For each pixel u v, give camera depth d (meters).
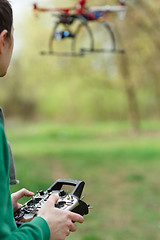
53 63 18.55
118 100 27.86
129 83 17.69
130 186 7.16
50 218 0.96
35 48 17.55
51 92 28.61
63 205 1.08
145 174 8.42
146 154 11.84
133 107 19.81
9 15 0.93
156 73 16.03
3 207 0.79
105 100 28.05
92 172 8.92
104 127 24.02
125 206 5.59
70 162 10.53
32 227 0.89
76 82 20.92
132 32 14.26
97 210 5.34
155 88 19.03
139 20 11.79
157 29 11.47
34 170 8.19
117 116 30.02
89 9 4.86
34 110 33.97
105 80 19.92
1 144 0.81
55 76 20.31
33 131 22.34
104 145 15.06
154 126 22.73
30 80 22.05
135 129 19.56
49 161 10.53
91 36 4.83
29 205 1.14
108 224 4.62
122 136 18.58
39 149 13.80
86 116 31.00
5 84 26.80
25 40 17.86
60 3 12.46
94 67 19.36
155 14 11.26
